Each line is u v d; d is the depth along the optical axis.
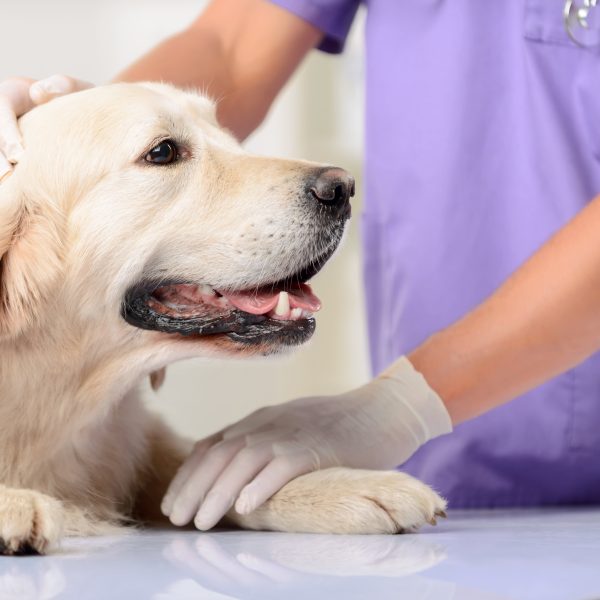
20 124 1.98
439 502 1.68
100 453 1.95
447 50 2.58
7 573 1.23
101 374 1.91
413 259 2.61
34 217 1.88
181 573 1.19
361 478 1.73
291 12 2.65
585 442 2.41
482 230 2.55
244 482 1.79
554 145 2.48
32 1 4.54
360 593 1.04
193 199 1.95
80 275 1.87
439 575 1.15
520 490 2.48
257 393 4.96
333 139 4.99
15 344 1.85
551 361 1.91
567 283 1.85
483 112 2.56
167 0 4.69
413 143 2.62
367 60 2.72
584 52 2.49
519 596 1.02
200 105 2.13
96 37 4.65
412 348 2.61
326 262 1.99
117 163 1.91
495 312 1.93
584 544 1.44
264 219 1.93
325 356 5.02
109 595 1.05
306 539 1.57
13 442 1.86
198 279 1.95
